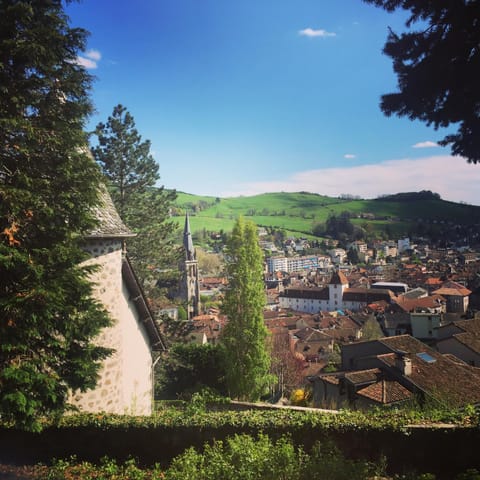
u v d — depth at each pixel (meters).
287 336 46.22
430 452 8.24
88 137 10.19
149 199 31.19
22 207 8.52
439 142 7.94
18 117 8.85
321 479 7.07
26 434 10.48
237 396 23.44
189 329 31.20
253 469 7.50
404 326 59.81
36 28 8.96
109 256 13.55
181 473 7.97
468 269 124.75
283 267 178.50
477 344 34.47
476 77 6.51
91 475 8.88
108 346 13.33
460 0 6.08
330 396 23.28
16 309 8.12
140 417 10.67
